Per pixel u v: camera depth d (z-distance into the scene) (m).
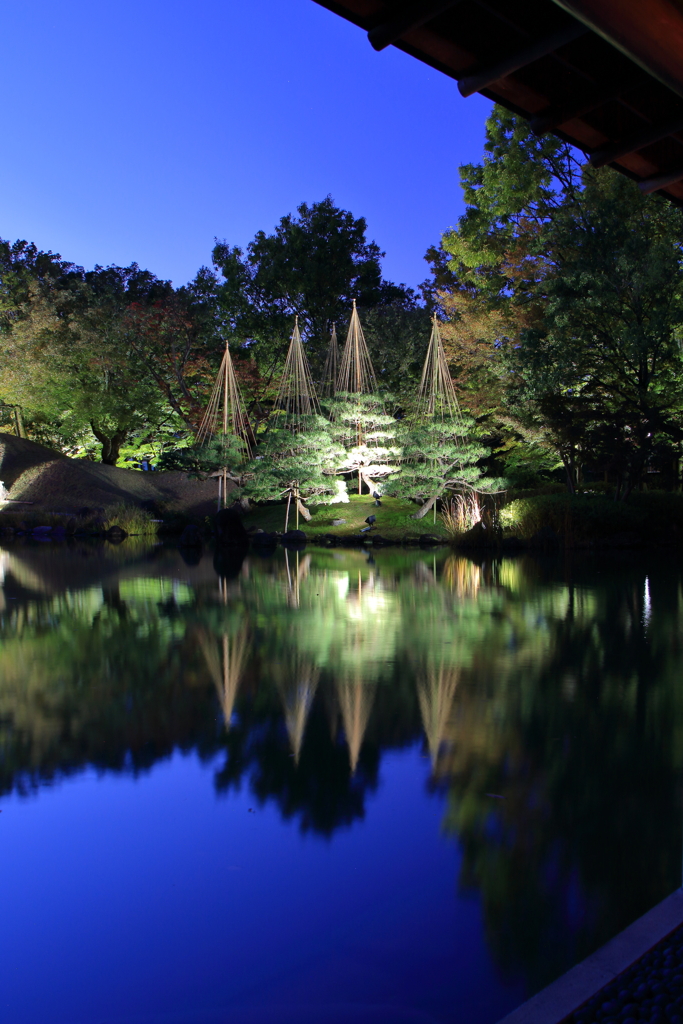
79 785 4.48
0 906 3.23
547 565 17.12
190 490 33.62
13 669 7.34
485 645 8.30
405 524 24.70
